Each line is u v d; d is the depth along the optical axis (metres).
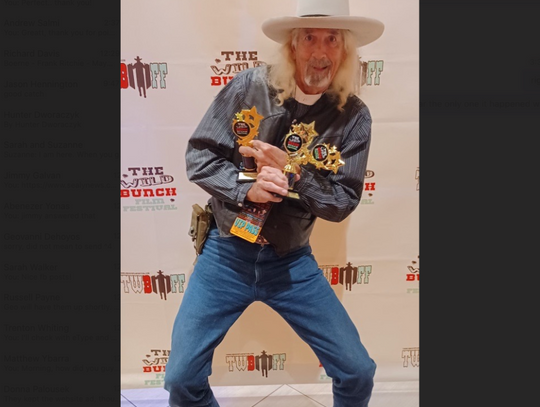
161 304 1.78
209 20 1.56
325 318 1.41
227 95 1.39
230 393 1.88
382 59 1.59
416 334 1.82
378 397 1.82
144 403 1.81
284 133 1.40
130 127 1.64
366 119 1.40
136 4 1.56
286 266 1.44
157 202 1.70
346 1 1.33
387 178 1.68
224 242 1.43
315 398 1.85
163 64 1.59
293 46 1.34
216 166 1.34
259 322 1.86
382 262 1.76
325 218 1.36
